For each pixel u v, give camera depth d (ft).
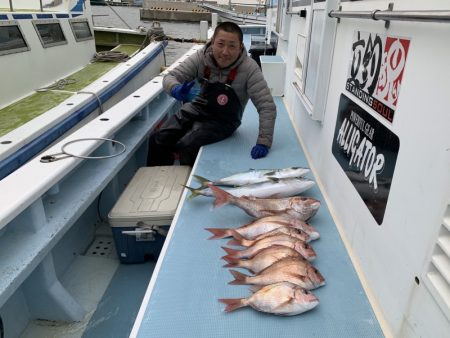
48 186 6.12
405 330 3.99
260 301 4.61
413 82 3.99
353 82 5.92
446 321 3.23
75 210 6.63
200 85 10.21
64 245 7.93
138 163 12.02
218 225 6.51
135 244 7.75
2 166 9.32
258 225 6.04
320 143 7.96
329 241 6.02
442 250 3.36
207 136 9.68
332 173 6.94
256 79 9.20
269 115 9.14
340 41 6.69
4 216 5.12
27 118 12.80
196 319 4.58
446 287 3.33
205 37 26.32
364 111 5.42
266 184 7.22
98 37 26.78
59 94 15.31
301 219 6.40
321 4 7.47
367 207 5.15
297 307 4.52
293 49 12.42
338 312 4.68
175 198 7.89
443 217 3.30
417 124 3.87
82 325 6.71
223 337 4.36
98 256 8.48
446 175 3.30
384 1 4.85
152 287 5.09
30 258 5.47
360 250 5.37
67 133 12.32
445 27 3.42
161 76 14.30
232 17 48.73
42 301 6.56
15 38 14.46
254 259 5.38
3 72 13.73
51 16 16.85
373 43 5.13
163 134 10.28
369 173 5.13
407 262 3.99
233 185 7.75
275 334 4.38
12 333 6.34
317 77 7.38
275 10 20.29
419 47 3.88
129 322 6.77
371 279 4.94
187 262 5.57
